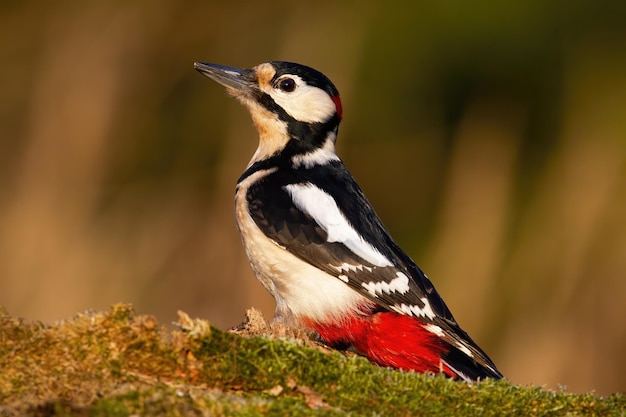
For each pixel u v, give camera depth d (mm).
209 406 4426
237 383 4871
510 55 15234
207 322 4922
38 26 15078
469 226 14352
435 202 14914
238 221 8023
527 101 15109
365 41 14977
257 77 8539
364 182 15047
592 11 15125
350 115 14938
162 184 14586
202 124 14789
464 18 15211
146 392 4406
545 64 15164
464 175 14852
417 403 4941
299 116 8438
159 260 14195
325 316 7633
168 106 14961
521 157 14836
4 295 13773
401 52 15078
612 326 13336
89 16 15047
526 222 14195
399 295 7523
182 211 14383
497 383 5188
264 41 14961
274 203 7867
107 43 15000
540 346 13367
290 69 8516
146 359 4785
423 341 7402
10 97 14867
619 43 14961
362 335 7512
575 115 14805
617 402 5168
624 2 14922
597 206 13898
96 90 14836
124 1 15164
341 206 7922
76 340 4742
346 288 7602
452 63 15234
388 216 14945
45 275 13961
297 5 14992
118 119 14836
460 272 13922
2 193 14539
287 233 7688
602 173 14141
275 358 4957
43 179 14508
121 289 13984
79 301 13867
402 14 15070
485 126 15109
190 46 15070
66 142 14680
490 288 13766
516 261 13898
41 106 14812
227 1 15109
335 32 14883
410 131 15156
